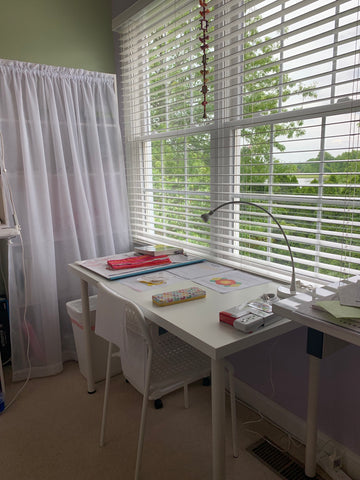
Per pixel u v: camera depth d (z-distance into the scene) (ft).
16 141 7.32
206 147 7.13
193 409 6.53
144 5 7.47
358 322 3.13
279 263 6.16
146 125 8.75
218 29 5.98
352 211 4.63
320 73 4.88
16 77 7.18
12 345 7.57
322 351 3.88
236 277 5.83
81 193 8.04
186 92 7.08
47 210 7.61
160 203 8.40
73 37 8.50
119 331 4.63
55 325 7.88
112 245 8.61
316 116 5.14
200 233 7.39
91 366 7.06
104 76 8.23
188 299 4.80
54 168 7.84
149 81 8.43
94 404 6.80
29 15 7.89
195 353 5.22
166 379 4.82
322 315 3.41
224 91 6.50
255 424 6.11
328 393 5.23
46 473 5.24
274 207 5.90
